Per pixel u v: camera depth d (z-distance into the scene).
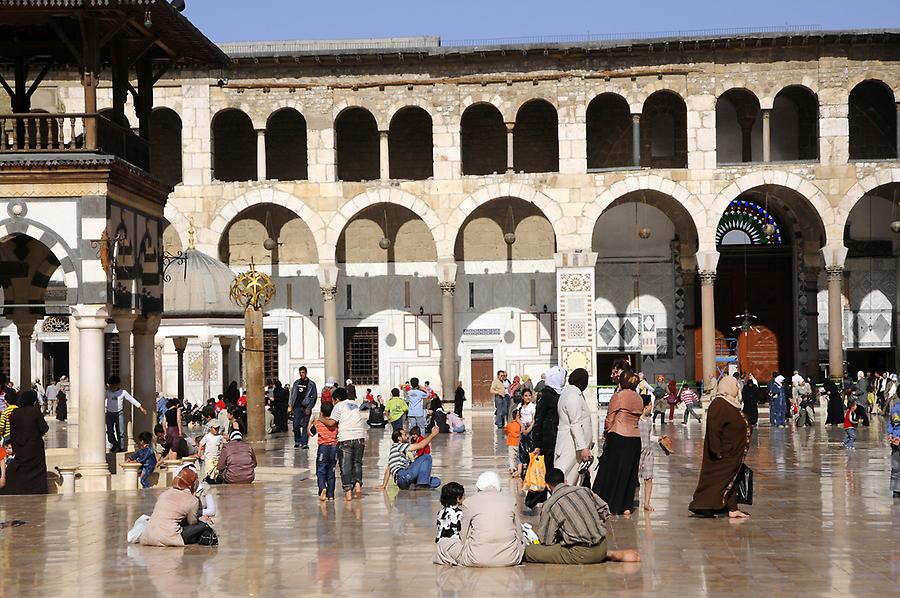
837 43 54.00
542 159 59.66
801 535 17.42
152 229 28.56
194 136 56.00
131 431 28.77
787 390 57.34
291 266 60.34
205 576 14.83
